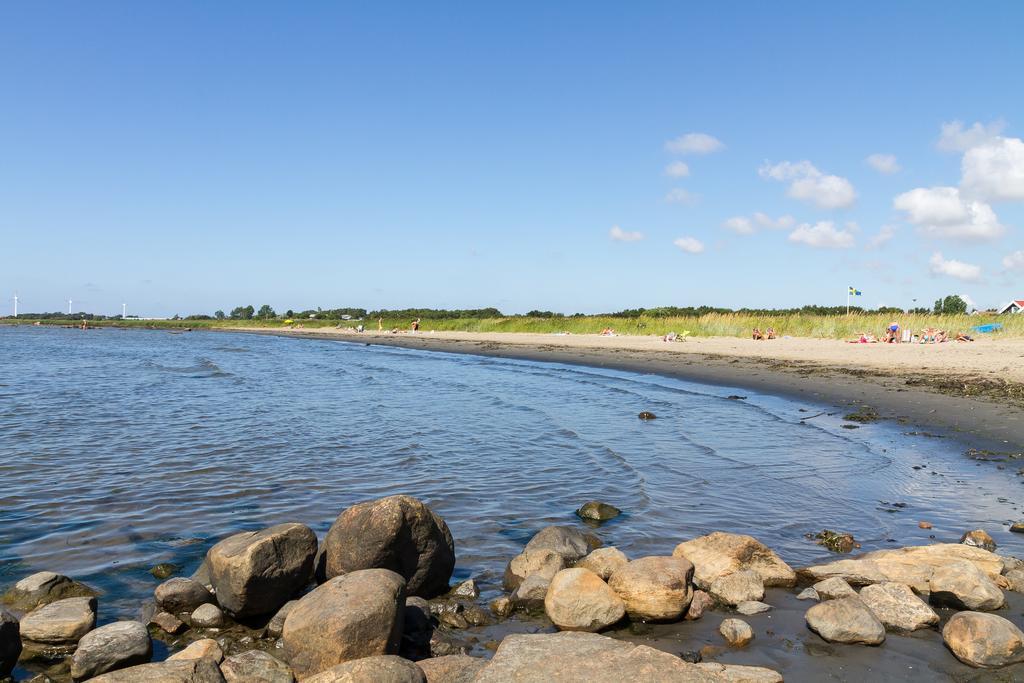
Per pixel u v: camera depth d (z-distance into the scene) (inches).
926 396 733.9
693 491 414.3
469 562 306.7
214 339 3233.3
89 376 1190.3
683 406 774.5
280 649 229.6
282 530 262.5
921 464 460.4
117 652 210.2
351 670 185.3
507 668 180.1
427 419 706.2
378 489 426.9
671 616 236.5
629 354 1581.0
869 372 974.4
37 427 645.9
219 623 246.1
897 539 319.0
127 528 350.3
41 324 6382.9
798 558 299.0
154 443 571.2
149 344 2623.0
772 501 389.1
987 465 454.0
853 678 197.2
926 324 1605.6
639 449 540.7
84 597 251.0
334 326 4606.3
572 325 2731.3
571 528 319.3
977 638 203.6
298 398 892.0
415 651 223.9
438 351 2102.6
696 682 167.5
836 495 396.2
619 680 169.5
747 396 845.8
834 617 222.8
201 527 352.8
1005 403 663.1
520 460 507.8
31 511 377.4
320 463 498.9
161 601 250.7
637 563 253.6
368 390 987.9
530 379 1139.9
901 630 225.6
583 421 682.8
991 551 295.6
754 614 242.5
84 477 452.4
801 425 629.0
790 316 2132.1
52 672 212.8
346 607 210.5
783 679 196.5
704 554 277.1
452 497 409.1
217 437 601.3
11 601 259.0
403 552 264.2
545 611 249.0
